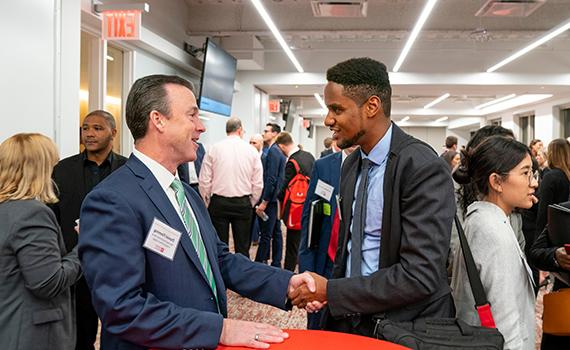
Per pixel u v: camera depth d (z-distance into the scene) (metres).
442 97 15.16
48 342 1.85
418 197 1.35
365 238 1.50
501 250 1.47
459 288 1.61
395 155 1.43
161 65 7.06
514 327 1.42
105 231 1.14
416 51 10.58
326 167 2.38
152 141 1.29
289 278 1.47
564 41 10.00
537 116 14.66
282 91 12.36
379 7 8.29
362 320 1.46
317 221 2.28
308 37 9.21
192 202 1.44
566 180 3.22
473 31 8.23
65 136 3.51
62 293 1.93
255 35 9.05
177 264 1.23
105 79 5.29
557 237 1.86
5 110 2.75
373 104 1.44
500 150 1.58
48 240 1.81
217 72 7.74
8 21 2.77
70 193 2.54
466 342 1.22
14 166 1.85
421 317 1.39
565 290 1.72
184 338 1.12
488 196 1.63
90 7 4.57
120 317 1.10
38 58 3.04
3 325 1.75
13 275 1.77
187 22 8.39
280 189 4.97
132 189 1.21
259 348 1.12
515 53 8.52
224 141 4.71
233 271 1.51
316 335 1.21
